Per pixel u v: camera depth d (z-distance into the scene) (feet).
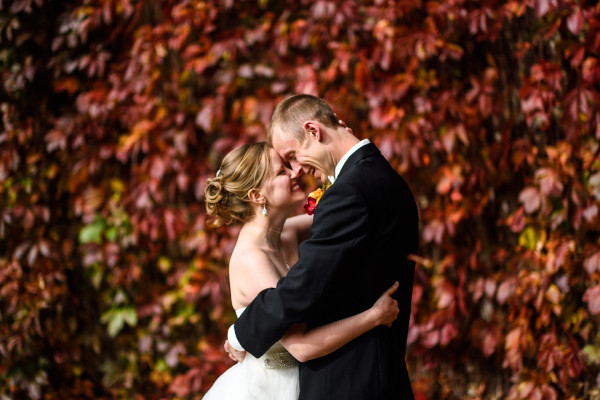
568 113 8.89
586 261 9.11
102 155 10.80
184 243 10.68
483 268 9.73
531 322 9.61
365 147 6.10
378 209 5.68
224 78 10.32
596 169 9.07
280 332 5.61
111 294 11.24
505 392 9.86
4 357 11.00
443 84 9.55
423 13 9.55
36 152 11.08
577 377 9.42
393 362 6.00
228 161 6.64
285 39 10.17
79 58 10.72
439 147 9.44
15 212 10.85
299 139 6.21
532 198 9.12
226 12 10.49
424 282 9.88
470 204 9.59
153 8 10.86
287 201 6.61
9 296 10.90
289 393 6.46
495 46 9.50
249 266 6.38
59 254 11.21
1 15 10.54
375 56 9.47
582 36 9.16
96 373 11.63
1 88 10.81
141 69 10.53
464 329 9.97
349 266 5.64
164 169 10.60
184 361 10.83
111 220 11.07
